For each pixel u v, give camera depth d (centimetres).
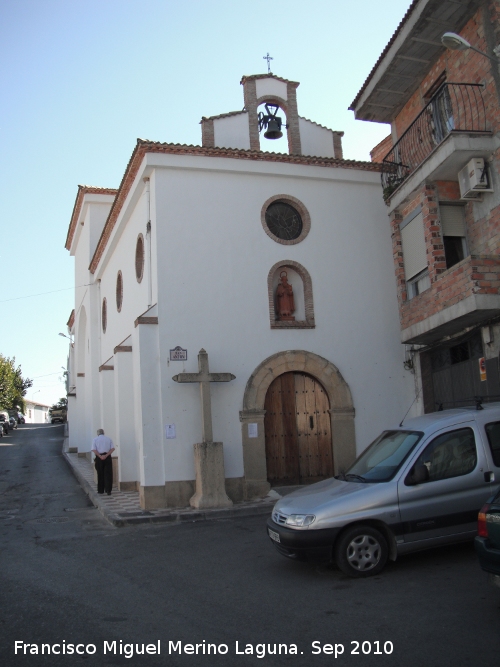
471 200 1153
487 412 717
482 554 497
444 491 665
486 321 1109
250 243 1345
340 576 648
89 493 1498
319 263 1393
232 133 1453
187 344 1260
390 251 1454
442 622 493
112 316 1897
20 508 1367
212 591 629
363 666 424
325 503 652
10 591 663
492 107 1088
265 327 1323
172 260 1281
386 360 1399
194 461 1218
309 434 1335
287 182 1404
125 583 680
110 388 1698
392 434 766
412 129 1365
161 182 1303
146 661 453
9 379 5575
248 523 1041
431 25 1162
